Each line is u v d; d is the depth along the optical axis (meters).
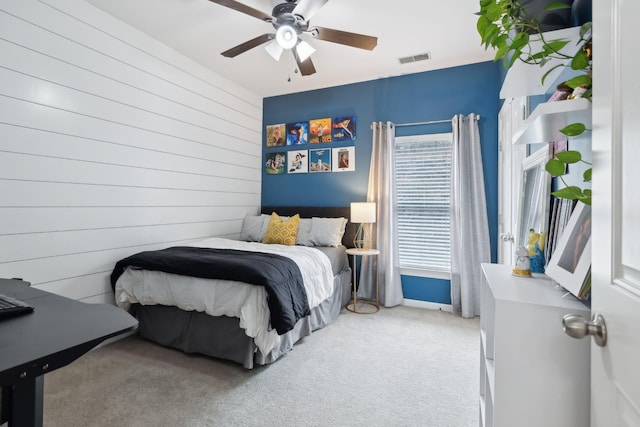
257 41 2.60
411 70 3.75
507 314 1.02
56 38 2.38
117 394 1.98
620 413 0.60
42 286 2.32
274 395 1.98
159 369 2.29
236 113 4.23
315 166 4.37
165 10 2.66
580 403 0.95
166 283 2.52
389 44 3.14
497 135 3.43
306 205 4.43
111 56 2.75
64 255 2.45
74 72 2.49
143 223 3.06
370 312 3.57
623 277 0.60
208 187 3.81
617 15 0.63
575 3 1.21
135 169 2.97
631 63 0.57
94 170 2.64
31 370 0.71
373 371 2.28
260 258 2.59
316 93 4.38
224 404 1.89
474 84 3.54
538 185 1.73
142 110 3.03
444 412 1.82
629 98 0.58
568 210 1.28
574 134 0.96
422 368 2.32
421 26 2.83
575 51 1.25
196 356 2.50
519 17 1.12
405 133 3.87
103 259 2.72
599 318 0.69
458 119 3.51
